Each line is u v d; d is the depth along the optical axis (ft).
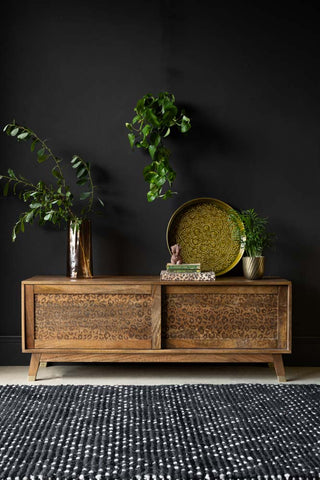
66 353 10.34
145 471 5.98
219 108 11.73
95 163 11.76
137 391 9.25
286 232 11.68
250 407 8.36
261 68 11.70
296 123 11.69
